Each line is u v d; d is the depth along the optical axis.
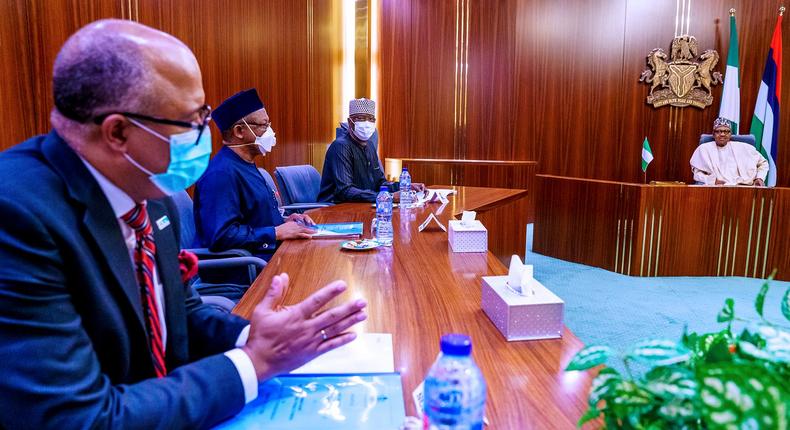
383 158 6.48
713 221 4.23
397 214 2.79
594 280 4.15
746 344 0.50
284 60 4.94
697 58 6.08
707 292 3.80
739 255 4.25
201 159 0.82
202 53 3.43
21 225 0.64
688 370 0.50
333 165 3.63
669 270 4.28
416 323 1.17
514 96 6.02
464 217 2.02
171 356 0.96
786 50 5.78
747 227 4.21
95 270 0.73
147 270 0.87
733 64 5.79
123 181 0.79
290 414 0.77
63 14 2.24
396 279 1.52
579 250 4.78
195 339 1.02
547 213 5.12
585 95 6.25
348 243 1.95
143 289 0.86
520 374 0.92
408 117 6.07
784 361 0.47
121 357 0.78
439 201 3.24
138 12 2.77
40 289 0.64
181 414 0.70
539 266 4.66
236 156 2.41
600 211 4.55
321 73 6.18
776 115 5.31
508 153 6.12
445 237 2.18
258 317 0.82
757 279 4.21
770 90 5.37
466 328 1.14
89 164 0.76
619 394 0.50
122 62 0.72
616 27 6.11
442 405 0.66
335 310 0.83
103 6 2.49
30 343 0.62
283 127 4.95
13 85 1.98
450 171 5.96
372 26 6.77
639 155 6.28
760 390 0.41
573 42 6.16
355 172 3.71
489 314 1.20
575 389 0.87
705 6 6.00
